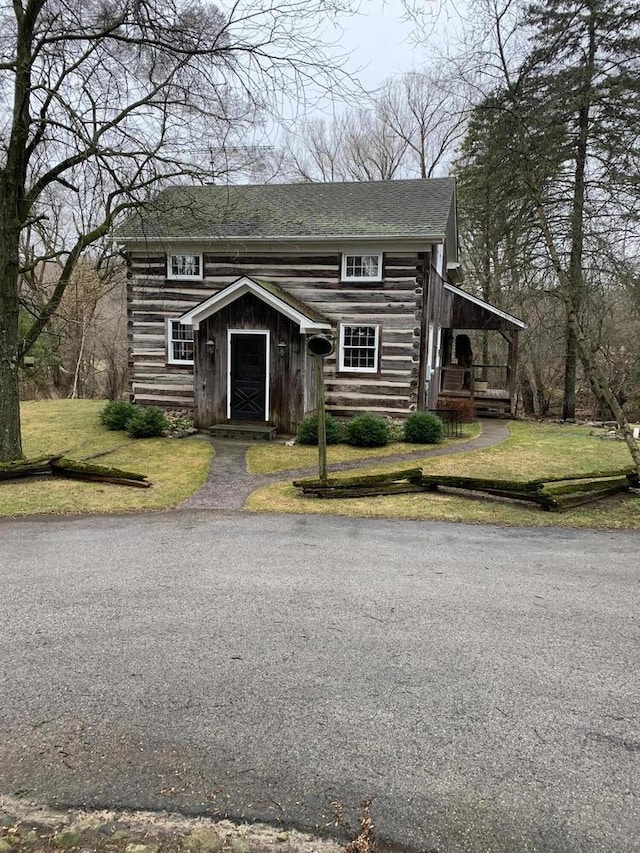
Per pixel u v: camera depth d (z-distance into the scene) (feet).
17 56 27.99
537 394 71.31
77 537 19.67
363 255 42.60
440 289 50.67
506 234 40.91
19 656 11.03
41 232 38.83
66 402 63.72
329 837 6.75
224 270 45.27
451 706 9.41
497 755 8.20
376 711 9.25
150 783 7.59
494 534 20.26
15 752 8.19
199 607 13.47
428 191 48.73
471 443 40.40
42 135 29.43
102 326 86.99
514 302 61.52
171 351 47.03
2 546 18.56
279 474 30.73
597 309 47.78
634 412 64.69
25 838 6.67
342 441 39.86
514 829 6.88
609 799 7.36
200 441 40.16
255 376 41.91
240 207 48.21
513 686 10.05
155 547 18.48
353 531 20.57
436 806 7.24
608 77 38.37
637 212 41.98
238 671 10.48
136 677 10.25
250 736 8.58
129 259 46.70
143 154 29.99
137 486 27.71
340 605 13.64
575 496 23.86
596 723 8.99
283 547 18.52
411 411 42.60
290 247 43.42
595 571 16.30
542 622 12.76
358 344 43.47
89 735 8.59
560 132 32.60
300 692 9.78
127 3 27.25
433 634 12.10
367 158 100.73
